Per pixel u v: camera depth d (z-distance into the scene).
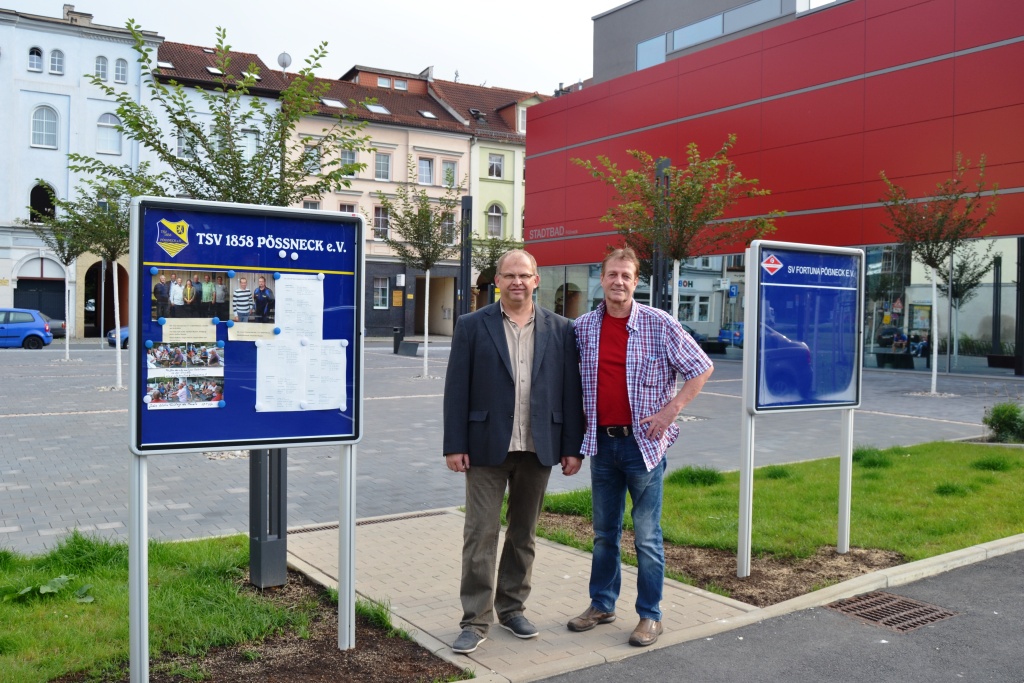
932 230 17.20
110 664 3.64
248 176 7.10
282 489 4.79
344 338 3.90
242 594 4.66
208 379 3.61
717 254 26.70
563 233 32.56
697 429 12.16
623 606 4.69
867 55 22.98
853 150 23.39
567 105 32.22
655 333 4.21
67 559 5.05
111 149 38.12
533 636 4.16
